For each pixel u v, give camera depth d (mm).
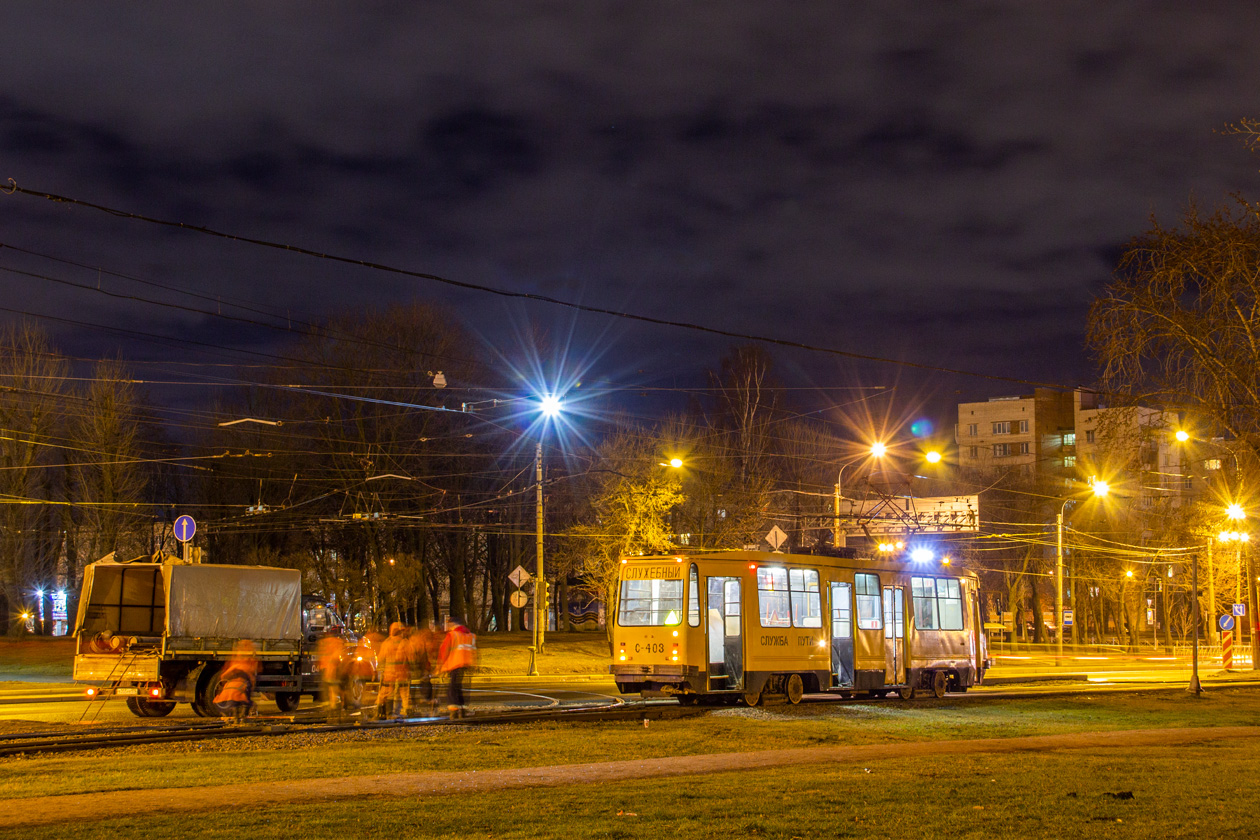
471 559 69812
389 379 55969
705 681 27453
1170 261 22469
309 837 10211
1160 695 34562
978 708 28500
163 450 61781
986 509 81750
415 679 25375
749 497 55438
